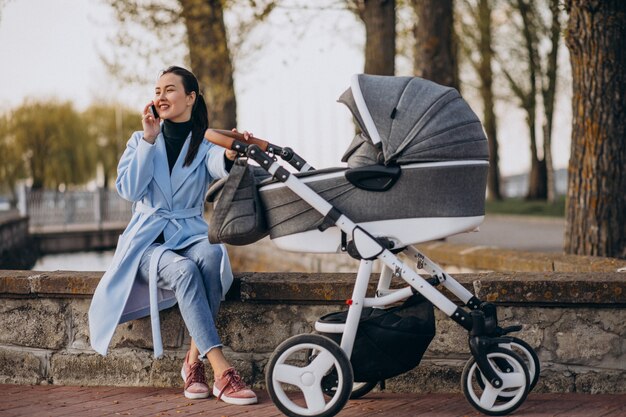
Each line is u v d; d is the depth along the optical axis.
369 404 4.49
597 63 8.23
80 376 5.09
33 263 25.06
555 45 29.12
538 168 38.59
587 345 4.66
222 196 4.16
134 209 4.89
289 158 4.40
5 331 5.19
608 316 4.64
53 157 50.28
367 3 12.82
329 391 4.11
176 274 4.52
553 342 4.69
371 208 4.00
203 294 4.56
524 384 4.14
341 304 4.82
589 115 8.31
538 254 8.41
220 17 16.11
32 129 49.66
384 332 4.05
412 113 3.92
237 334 4.96
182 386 4.98
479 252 9.31
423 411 4.30
